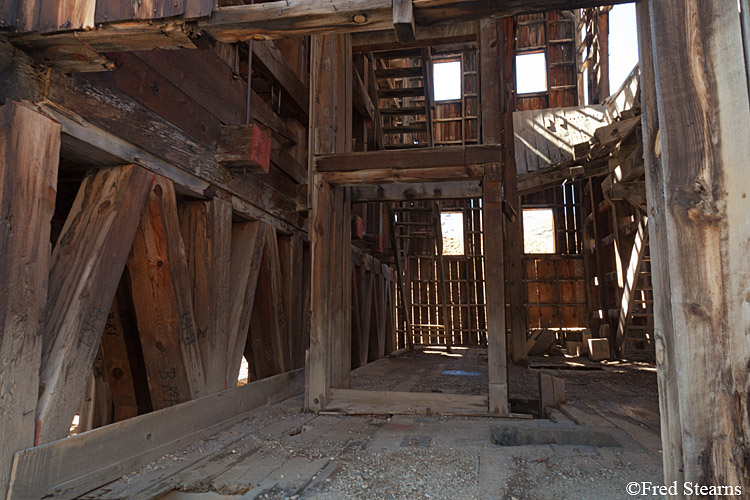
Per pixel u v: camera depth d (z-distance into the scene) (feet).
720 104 4.88
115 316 12.57
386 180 15.74
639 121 23.20
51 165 7.78
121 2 6.59
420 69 25.39
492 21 16.17
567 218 51.16
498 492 8.13
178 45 7.09
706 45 4.99
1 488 6.74
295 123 20.52
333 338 17.02
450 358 37.29
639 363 33.91
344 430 12.71
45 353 8.09
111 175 9.84
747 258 4.67
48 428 7.64
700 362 4.75
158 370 11.55
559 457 10.14
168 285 11.02
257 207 16.26
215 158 13.32
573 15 54.85
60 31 6.78
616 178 27.58
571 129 40.22
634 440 11.50
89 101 8.69
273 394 16.65
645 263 38.60
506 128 23.21
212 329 12.98
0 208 6.89
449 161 15.28
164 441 10.43
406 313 43.60
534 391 20.54
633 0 5.86
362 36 19.75
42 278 7.63
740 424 4.56
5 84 7.11
